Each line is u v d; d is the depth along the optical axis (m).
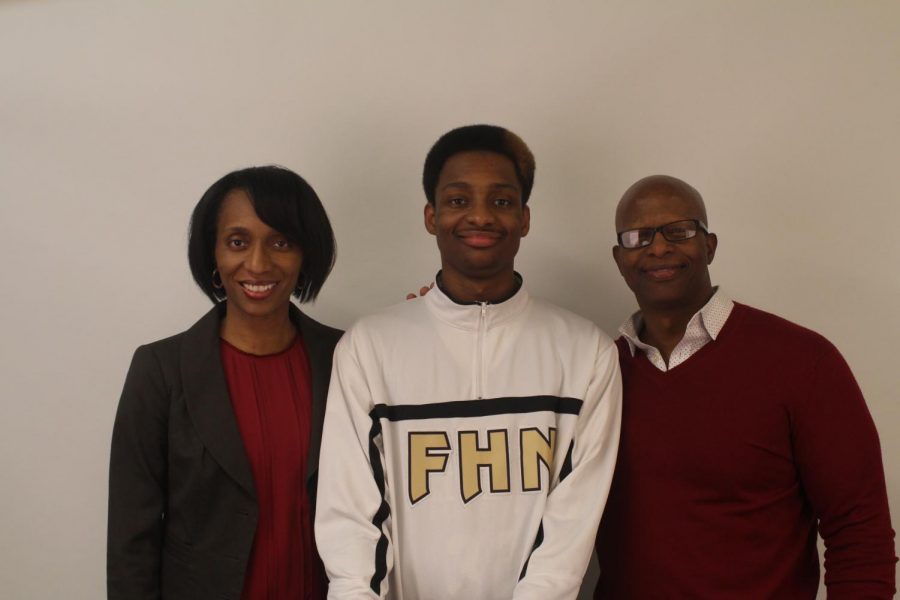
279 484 1.48
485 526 1.33
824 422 1.37
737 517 1.39
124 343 2.12
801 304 1.92
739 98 1.91
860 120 1.88
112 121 2.11
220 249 1.49
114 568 1.44
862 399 1.40
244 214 1.47
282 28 2.04
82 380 2.13
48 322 2.14
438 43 1.99
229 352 1.54
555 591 1.25
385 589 1.28
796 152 1.90
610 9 1.94
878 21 1.86
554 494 1.34
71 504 2.14
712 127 1.92
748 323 1.45
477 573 1.32
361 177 2.04
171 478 1.48
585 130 1.96
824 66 1.88
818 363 1.38
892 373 1.89
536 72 1.97
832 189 1.90
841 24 1.88
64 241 2.13
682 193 1.46
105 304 2.12
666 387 1.46
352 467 1.36
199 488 1.44
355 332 1.50
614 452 1.41
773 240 1.92
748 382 1.40
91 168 2.12
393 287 2.04
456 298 1.47
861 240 1.89
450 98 2.00
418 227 2.02
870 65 1.87
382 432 1.38
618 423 1.44
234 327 1.55
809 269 1.91
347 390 1.43
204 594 1.44
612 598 1.52
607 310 1.98
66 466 2.14
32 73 2.13
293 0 2.04
